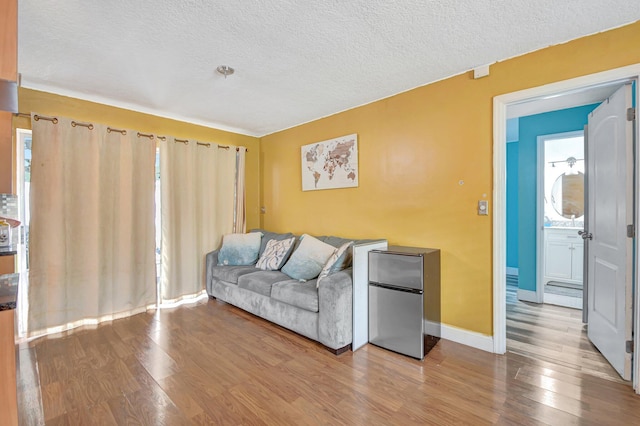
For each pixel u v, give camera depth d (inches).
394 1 64.7
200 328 111.7
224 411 65.7
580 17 70.2
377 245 105.3
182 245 144.4
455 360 88.0
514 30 75.4
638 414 63.6
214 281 143.6
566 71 80.2
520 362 86.4
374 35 77.6
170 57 88.6
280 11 68.0
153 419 63.1
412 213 111.4
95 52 85.7
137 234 128.4
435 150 105.0
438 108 104.1
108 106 124.8
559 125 136.9
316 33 76.7
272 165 174.1
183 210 144.9
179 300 142.6
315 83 107.1
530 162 145.1
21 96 106.3
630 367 75.2
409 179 112.2
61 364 85.4
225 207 161.5
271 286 111.6
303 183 154.4
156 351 93.4
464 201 98.4
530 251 145.3
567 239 168.9
